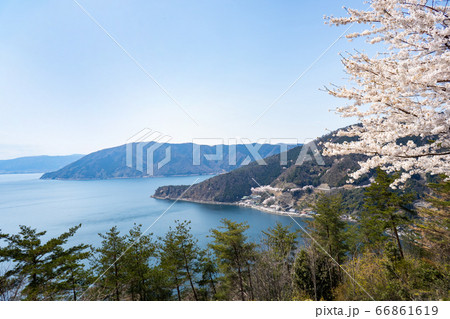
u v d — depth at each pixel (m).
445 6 2.84
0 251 10.31
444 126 2.76
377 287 10.29
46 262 11.50
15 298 9.70
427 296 7.99
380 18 3.51
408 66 3.02
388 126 3.34
